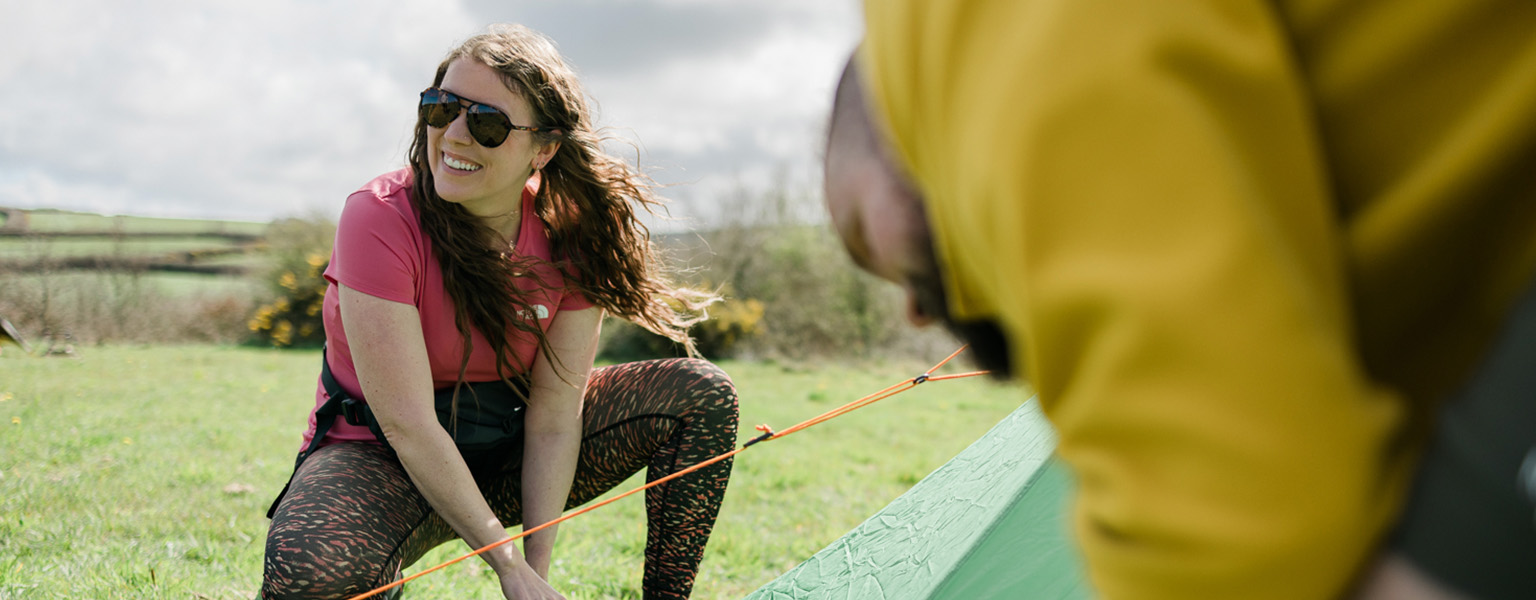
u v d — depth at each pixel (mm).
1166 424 304
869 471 4930
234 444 5082
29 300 11117
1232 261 299
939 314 492
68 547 3002
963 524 1630
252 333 11883
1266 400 290
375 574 1540
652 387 1979
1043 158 327
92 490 3828
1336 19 346
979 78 362
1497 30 326
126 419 5742
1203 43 327
